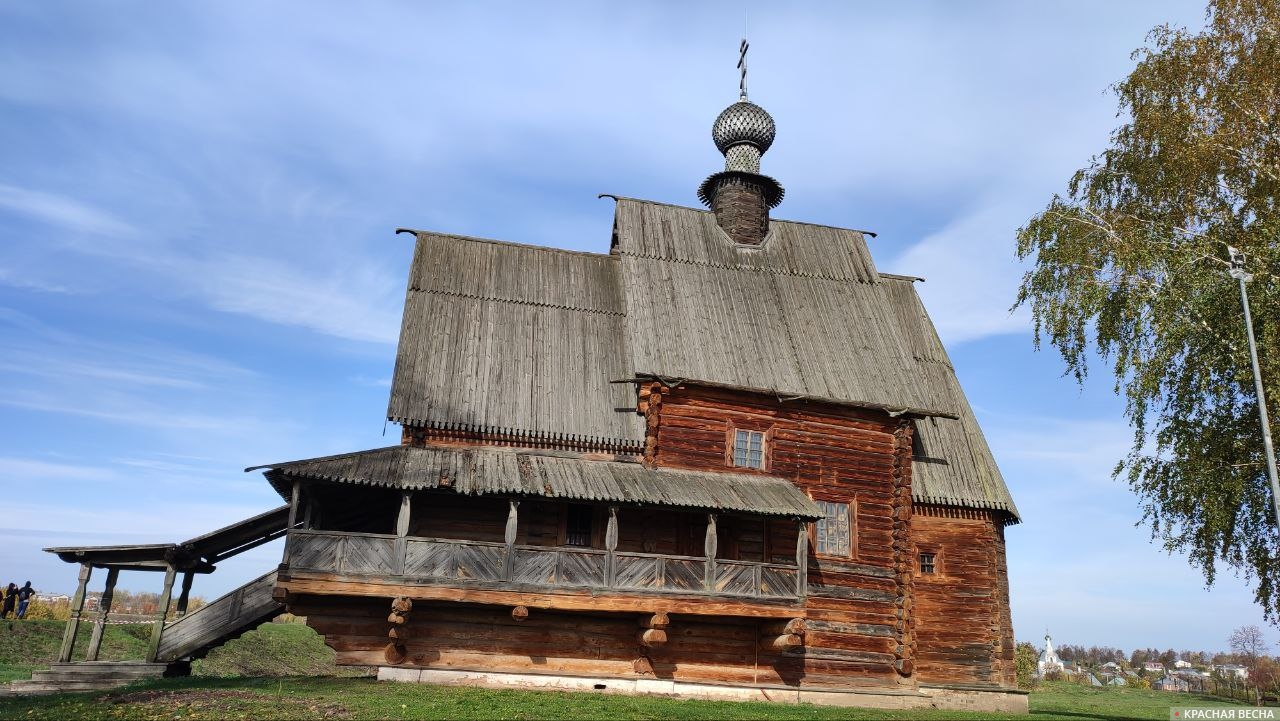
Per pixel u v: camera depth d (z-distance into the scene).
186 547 23.12
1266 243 23.16
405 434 24.31
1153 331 24.02
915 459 29.77
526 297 28.83
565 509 24.56
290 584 20.64
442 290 28.06
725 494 23.98
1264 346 21.83
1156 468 24.00
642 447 25.72
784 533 26.05
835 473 27.27
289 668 34.31
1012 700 27.97
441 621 22.78
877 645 26.19
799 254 33.12
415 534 23.66
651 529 25.08
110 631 31.22
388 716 16.86
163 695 17.70
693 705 21.12
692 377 26.47
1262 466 21.95
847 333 30.30
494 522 24.25
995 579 28.95
